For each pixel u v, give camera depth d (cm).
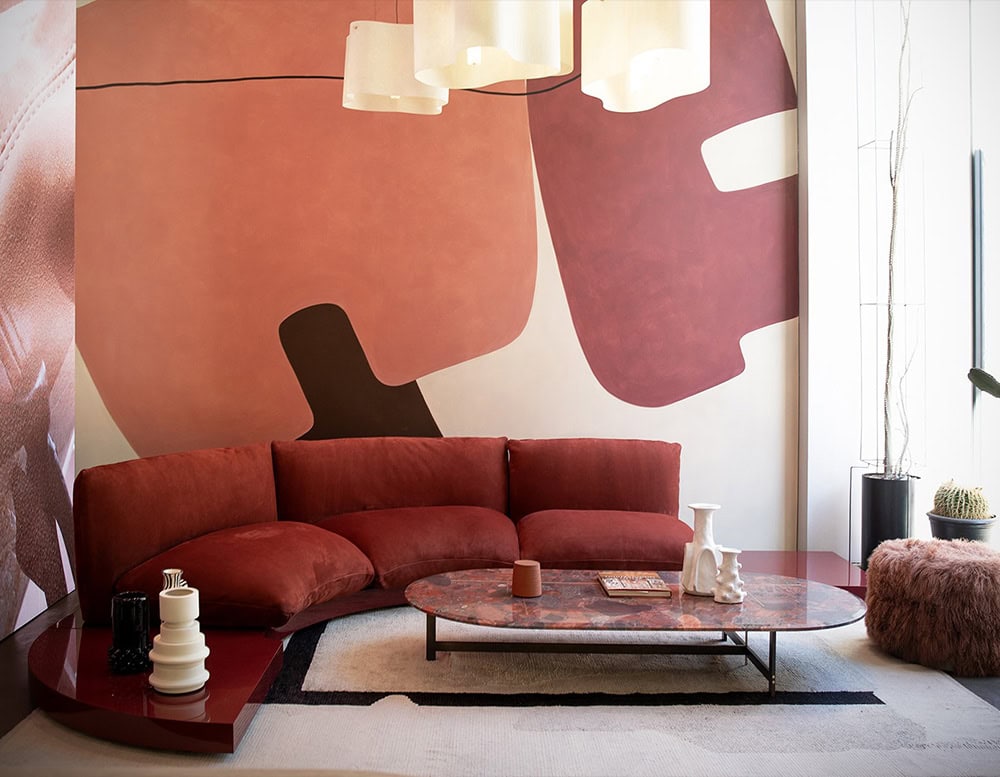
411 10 522
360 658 365
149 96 513
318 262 525
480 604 343
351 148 525
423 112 375
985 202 538
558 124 538
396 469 494
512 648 352
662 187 543
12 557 398
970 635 355
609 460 503
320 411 526
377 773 211
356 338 529
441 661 363
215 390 520
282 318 523
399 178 529
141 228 514
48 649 337
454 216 532
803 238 544
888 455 510
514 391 539
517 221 536
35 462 425
